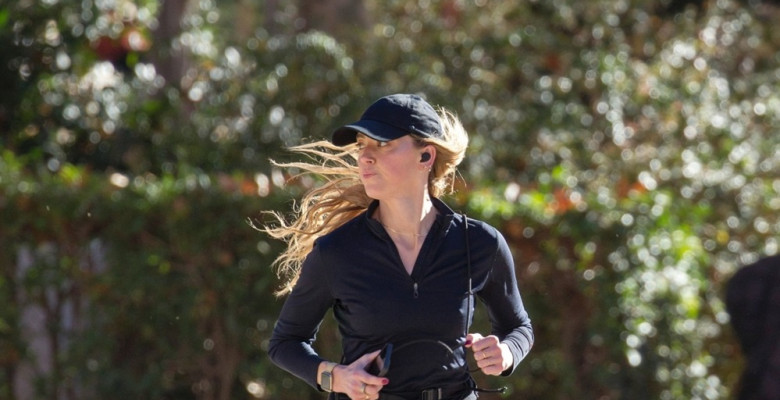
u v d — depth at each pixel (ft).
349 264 44.68
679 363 79.71
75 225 82.89
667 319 79.05
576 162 111.14
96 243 83.46
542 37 124.47
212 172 110.73
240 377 83.71
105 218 81.71
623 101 117.91
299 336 46.78
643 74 119.44
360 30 130.93
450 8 129.18
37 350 85.20
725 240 94.38
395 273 44.47
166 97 116.98
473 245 45.55
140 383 82.17
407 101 44.45
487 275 45.93
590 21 129.59
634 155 106.93
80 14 120.06
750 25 139.23
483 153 110.83
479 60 125.90
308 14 139.95
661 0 143.54
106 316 82.69
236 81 116.57
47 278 83.25
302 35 118.21
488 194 80.43
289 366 45.96
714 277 91.76
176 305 81.71
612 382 78.38
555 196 79.97
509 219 78.48
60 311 84.69
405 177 44.11
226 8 188.44
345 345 45.93
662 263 79.20
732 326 63.57
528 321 48.44
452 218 45.50
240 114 114.52
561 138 112.88
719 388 84.64
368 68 120.47
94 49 121.19
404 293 44.32
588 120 116.98
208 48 126.11
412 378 44.68
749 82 128.47
